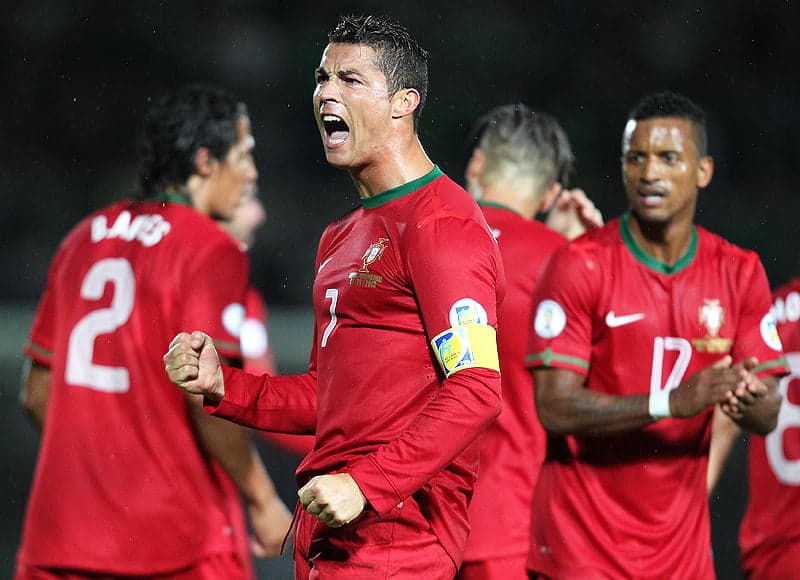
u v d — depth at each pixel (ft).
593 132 191.11
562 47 193.98
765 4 192.75
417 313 36.94
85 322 50.49
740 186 187.62
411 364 37.09
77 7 195.00
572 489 50.47
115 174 190.70
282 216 181.57
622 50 194.29
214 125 53.21
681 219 50.11
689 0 194.08
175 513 49.19
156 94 194.70
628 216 51.11
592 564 49.73
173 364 38.37
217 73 193.26
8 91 191.83
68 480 49.78
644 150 50.06
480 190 59.47
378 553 37.47
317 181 185.26
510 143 58.95
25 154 190.49
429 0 193.16
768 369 50.70
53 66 193.77
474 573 53.98
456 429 34.63
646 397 47.47
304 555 39.60
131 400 49.42
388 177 37.99
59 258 52.70
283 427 40.91
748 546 56.80
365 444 37.27
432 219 36.52
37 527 50.34
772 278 182.09
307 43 192.44
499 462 54.44
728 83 192.75
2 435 120.37
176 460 49.29
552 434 51.13
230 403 39.86
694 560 50.31
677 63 193.88
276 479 113.91
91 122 192.85
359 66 37.50
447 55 193.16
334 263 38.75
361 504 33.88
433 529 38.11
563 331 50.11
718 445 56.13
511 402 54.95
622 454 49.70
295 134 187.83
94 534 49.24
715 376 45.75
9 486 106.32
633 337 50.11
